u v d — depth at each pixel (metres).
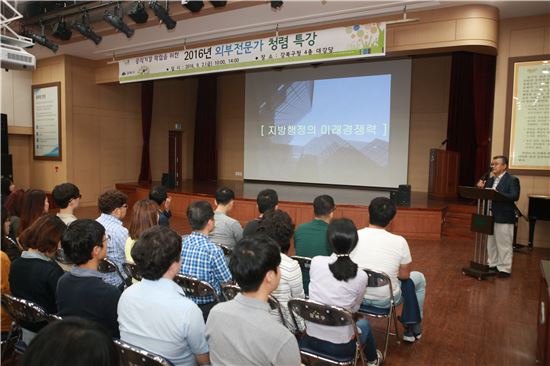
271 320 1.22
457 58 8.60
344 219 1.96
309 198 7.71
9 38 3.34
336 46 5.39
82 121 9.44
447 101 9.08
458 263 4.99
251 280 1.25
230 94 12.16
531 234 5.56
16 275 1.99
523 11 5.41
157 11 5.52
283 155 10.74
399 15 5.82
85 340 0.65
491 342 2.89
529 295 3.86
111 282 2.53
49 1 6.02
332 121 9.96
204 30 6.86
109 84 9.75
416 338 2.87
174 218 8.31
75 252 1.64
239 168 12.09
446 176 7.88
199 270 2.17
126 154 10.50
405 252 2.42
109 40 7.60
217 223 2.99
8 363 2.17
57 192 3.00
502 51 5.67
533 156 5.52
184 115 12.34
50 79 9.34
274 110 10.83
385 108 9.32
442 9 5.50
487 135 6.88
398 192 6.81
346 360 1.91
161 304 1.42
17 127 9.46
